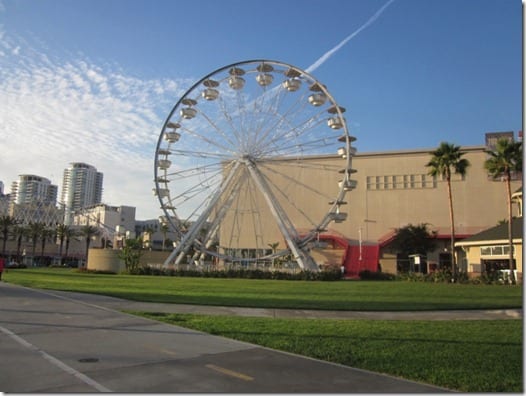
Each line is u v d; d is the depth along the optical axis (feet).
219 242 281.95
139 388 24.61
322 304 71.67
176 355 32.78
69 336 39.81
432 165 173.17
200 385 25.30
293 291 98.32
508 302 76.48
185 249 183.62
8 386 24.68
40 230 388.37
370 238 266.16
